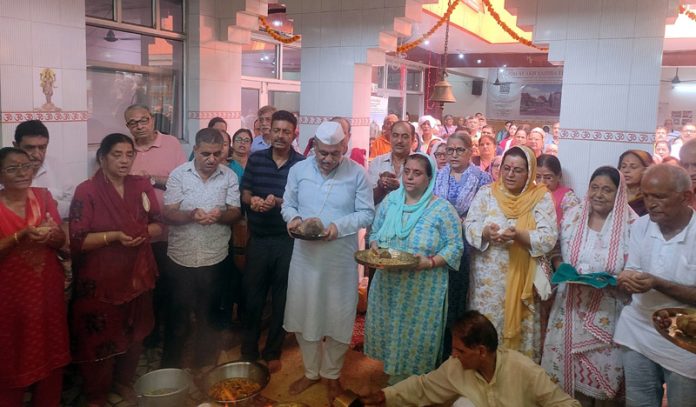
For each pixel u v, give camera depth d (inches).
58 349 106.5
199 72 238.8
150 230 120.9
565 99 184.1
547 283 116.0
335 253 120.3
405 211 120.8
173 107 243.0
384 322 122.0
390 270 120.4
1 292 97.6
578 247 114.4
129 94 221.6
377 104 425.1
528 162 116.7
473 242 118.3
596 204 112.8
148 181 123.3
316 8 231.5
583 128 181.9
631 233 103.1
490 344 94.3
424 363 119.6
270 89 320.5
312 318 121.5
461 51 493.0
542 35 185.2
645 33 169.0
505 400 97.1
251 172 139.8
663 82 550.3
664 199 90.1
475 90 615.2
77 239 111.1
